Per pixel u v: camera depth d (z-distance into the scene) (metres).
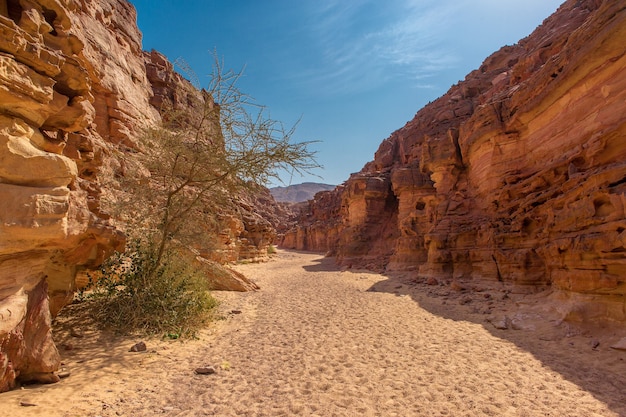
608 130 8.02
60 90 4.90
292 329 8.19
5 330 3.86
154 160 9.26
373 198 28.94
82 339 6.37
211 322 8.66
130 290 7.89
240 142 8.96
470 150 16.39
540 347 6.69
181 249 9.81
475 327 8.26
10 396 4.03
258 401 4.40
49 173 4.32
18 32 3.90
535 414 4.01
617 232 6.87
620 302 6.95
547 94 10.62
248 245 32.72
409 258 21.28
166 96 20.75
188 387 4.82
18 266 4.32
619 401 4.34
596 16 8.45
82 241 6.04
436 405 4.25
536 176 11.14
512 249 12.13
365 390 4.70
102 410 4.00
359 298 12.54
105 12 15.99
